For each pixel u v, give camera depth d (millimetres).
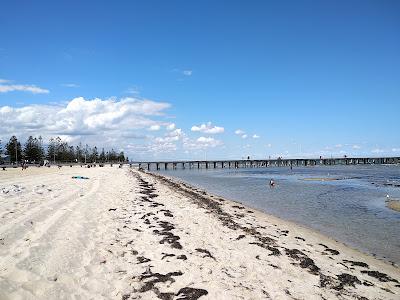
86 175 46656
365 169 106000
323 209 24234
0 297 6035
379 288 9406
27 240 9641
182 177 73500
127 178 47906
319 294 8367
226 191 38531
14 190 20891
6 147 108000
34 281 7051
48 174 46750
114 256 9727
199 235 13328
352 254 13039
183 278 8500
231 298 7555
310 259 11258
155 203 21594
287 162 167000
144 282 8078
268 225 17750
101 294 7184
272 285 8617
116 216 15523
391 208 24469
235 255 10938
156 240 11836
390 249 13922
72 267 8289
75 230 11648
